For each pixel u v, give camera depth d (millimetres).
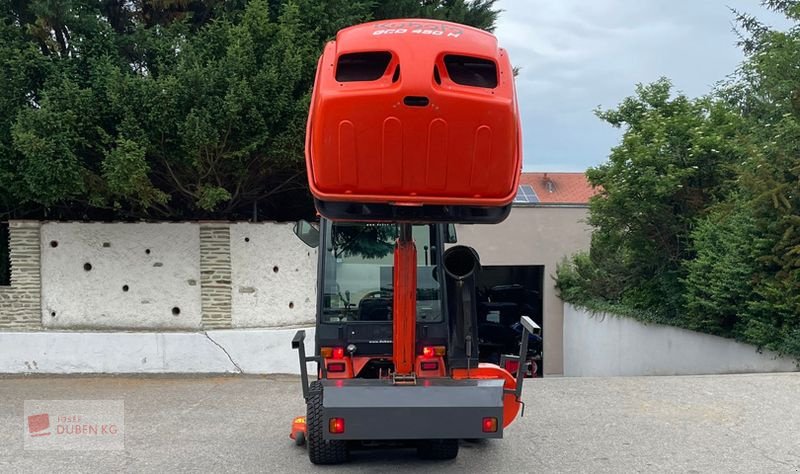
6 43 10734
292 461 6609
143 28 11508
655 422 7691
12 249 11531
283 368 11703
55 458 6789
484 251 18453
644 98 14969
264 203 13422
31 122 9766
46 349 11320
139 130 9992
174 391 10320
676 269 13508
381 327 6680
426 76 4641
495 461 6410
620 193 13398
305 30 11648
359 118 4688
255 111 10266
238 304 11828
